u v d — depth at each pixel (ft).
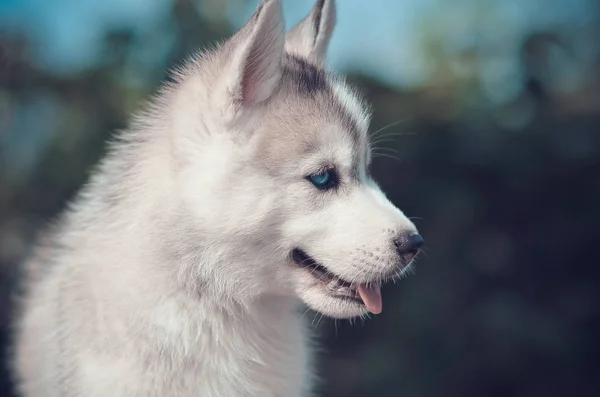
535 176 4.09
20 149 4.23
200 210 2.51
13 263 4.08
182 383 2.56
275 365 2.67
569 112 4.29
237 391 2.61
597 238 4.09
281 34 2.50
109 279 2.56
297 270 2.58
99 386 2.51
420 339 3.93
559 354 3.93
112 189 2.67
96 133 4.13
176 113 2.60
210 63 2.66
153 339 2.52
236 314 2.60
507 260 4.10
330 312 2.59
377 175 4.08
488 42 4.52
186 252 2.53
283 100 2.56
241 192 2.50
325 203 2.55
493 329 3.93
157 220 2.54
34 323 2.81
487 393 3.95
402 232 2.54
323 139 2.54
